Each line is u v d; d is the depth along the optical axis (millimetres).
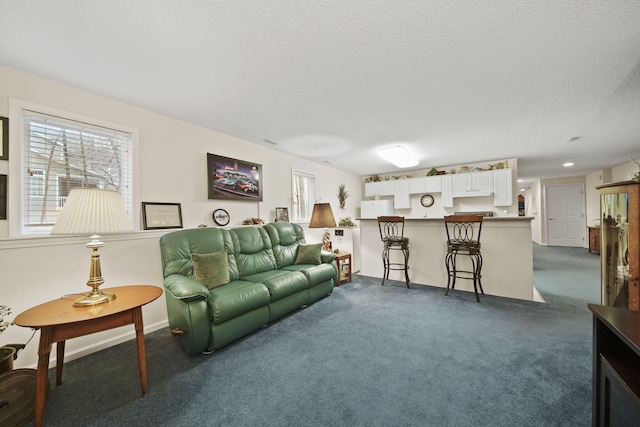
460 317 2666
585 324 2461
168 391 1588
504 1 1319
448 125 3170
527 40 1637
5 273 1774
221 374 1755
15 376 1363
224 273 2506
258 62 1854
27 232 1935
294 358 1941
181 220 2873
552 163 5570
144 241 2506
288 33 1553
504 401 1456
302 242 3834
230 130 3281
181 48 1680
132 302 1596
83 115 2197
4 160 1816
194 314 1903
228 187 3395
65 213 1504
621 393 973
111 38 1565
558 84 2201
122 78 2037
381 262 4398
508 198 4906
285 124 3092
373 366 1818
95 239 1729
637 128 3277
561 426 1279
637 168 5238
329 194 5648
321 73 2008
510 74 2043
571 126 3219
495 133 3471
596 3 1336
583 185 7395
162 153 2740
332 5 1340
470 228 3529
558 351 1978
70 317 1368
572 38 1616
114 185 2414
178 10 1352
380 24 1484
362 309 2938
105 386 1646
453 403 1446
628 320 1048
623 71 2004
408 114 2820
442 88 2262
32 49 1657
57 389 1621
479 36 1596
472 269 3529
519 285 3240
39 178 2008
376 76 2059
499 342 2133
